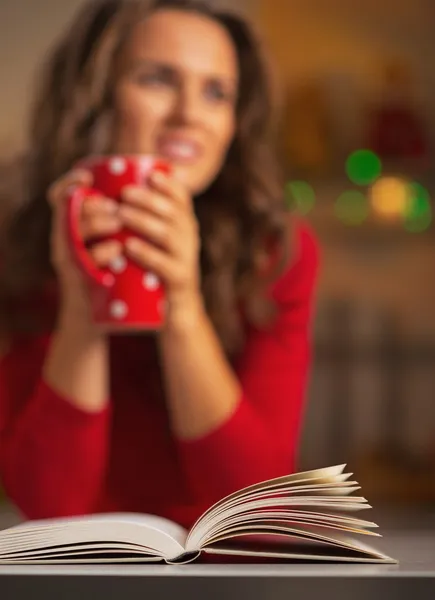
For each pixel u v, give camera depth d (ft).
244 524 1.86
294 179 5.79
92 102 4.84
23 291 4.58
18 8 5.94
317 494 1.91
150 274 2.82
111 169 2.77
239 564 1.83
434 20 6.21
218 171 4.76
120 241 2.77
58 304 4.58
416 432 6.16
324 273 6.09
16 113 5.85
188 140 4.74
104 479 4.37
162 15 4.83
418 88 6.11
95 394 3.71
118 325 2.79
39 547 1.85
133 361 4.42
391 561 1.83
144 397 4.42
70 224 2.74
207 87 4.79
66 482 3.80
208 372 3.61
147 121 4.78
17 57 5.90
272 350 4.44
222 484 3.77
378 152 5.88
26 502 3.85
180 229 2.88
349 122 5.92
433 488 5.93
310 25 6.07
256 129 4.86
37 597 1.61
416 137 5.92
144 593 1.62
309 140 5.82
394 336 6.16
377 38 6.18
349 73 6.07
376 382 6.15
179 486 4.40
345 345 6.12
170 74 4.79
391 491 5.92
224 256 4.50
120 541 1.85
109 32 4.85
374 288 6.13
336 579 1.61
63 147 4.86
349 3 6.11
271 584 1.62
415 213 5.87
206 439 3.69
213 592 1.61
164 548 1.84
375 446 6.12
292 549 1.90
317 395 6.10
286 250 4.61
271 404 4.33
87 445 3.74
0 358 4.47
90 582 1.62
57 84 4.98
